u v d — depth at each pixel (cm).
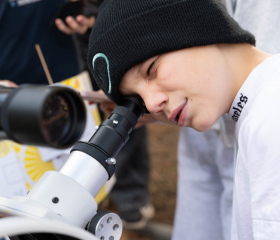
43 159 114
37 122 45
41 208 58
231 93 100
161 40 92
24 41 192
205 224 187
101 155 73
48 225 43
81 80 136
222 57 98
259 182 83
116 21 94
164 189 296
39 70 195
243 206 95
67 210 65
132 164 249
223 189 183
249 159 85
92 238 47
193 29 92
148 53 92
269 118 83
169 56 94
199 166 181
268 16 127
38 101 46
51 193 66
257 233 82
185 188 188
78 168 71
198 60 95
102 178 73
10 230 39
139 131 240
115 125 80
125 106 94
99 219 68
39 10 190
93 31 101
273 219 79
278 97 85
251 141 85
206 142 171
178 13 91
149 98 98
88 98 119
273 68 93
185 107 98
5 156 108
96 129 81
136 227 261
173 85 95
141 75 98
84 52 181
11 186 107
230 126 135
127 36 93
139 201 257
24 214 56
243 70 101
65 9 179
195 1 92
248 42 101
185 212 190
